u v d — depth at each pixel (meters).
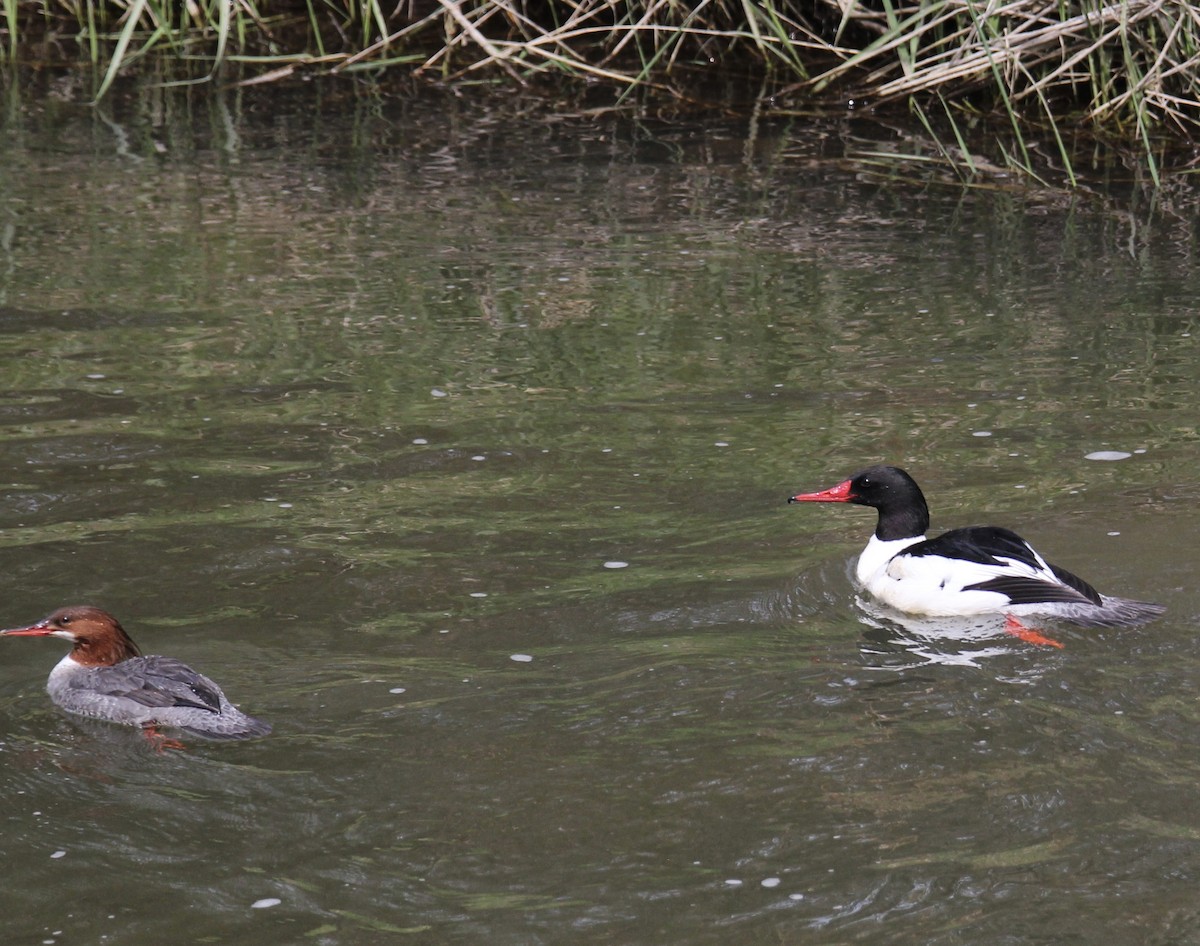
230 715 9.20
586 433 14.31
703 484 13.22
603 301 17.97
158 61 29.06
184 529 12.23
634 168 23.42
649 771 8.66
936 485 13.02
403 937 7.32
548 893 7.62
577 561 11.77
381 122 25.81
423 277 18.70
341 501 12.79
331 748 8.97
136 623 10.73
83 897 7.65
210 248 19.69
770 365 16.06
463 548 11.97
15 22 28.48
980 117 25.83
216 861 7.93
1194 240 20.20
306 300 17.88
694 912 7.44
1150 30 23.88
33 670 10.20
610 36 27.50
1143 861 7.71
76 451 13.69
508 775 8.65
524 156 24.02
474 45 29.25
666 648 10.32
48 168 23.11
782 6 27.80
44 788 8.60
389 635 10.53
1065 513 12.37
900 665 9.98
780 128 25.48
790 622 10.78
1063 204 21.84
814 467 13.52
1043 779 8.47
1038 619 10.55
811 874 7.70
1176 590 11.00
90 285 18.22
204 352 16.22
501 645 10.38
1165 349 16.30
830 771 8.62
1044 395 15.09
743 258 19.53
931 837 7.96
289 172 23.08
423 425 14.44
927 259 19.55
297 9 31.02
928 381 15.54
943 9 25.83
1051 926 7.26
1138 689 9.52
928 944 7.18
